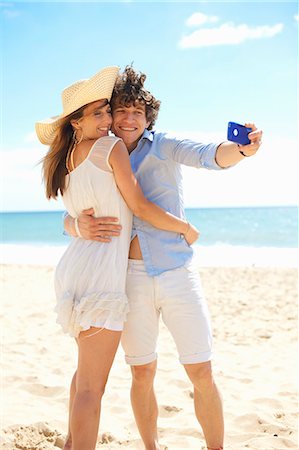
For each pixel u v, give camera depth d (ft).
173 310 10.35
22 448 12.50
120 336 9.89
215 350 21.83
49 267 47.91
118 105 10.54
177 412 15.11
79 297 9.85
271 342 23.00
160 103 11.07
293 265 47.47
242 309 29.53
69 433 11.12
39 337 23.61
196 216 180.96
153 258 10.38
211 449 10.64
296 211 199.31
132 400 11.00
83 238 10.18
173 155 10.53
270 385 17.28
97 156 9.89
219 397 10.62
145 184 10.58
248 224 139.03
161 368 19.03
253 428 13.78
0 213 280.72
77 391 9.75
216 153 9.94
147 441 11.14
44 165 10.57
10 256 61.87
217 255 58.23
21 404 15.44
